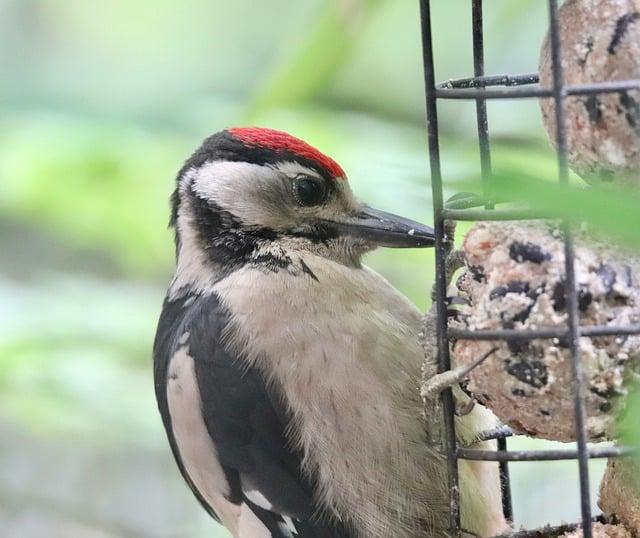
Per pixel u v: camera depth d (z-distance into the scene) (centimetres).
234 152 704
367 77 1063
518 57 927
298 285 656
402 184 599
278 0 1313
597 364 493
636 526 534
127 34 1323
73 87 939
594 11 497
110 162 918
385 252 898
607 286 493
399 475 619
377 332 634
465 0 1102
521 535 602
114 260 1096
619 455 500
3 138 923
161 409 707
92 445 927
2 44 1303
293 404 629
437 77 1113
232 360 646
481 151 591
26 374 833
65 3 1334
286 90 816
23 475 948
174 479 971
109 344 877
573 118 500
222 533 955
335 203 696
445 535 623
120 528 941
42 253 1125
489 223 528
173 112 924
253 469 644
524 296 504
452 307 551
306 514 633
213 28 1311
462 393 586
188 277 703
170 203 743
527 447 774
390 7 966
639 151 487
